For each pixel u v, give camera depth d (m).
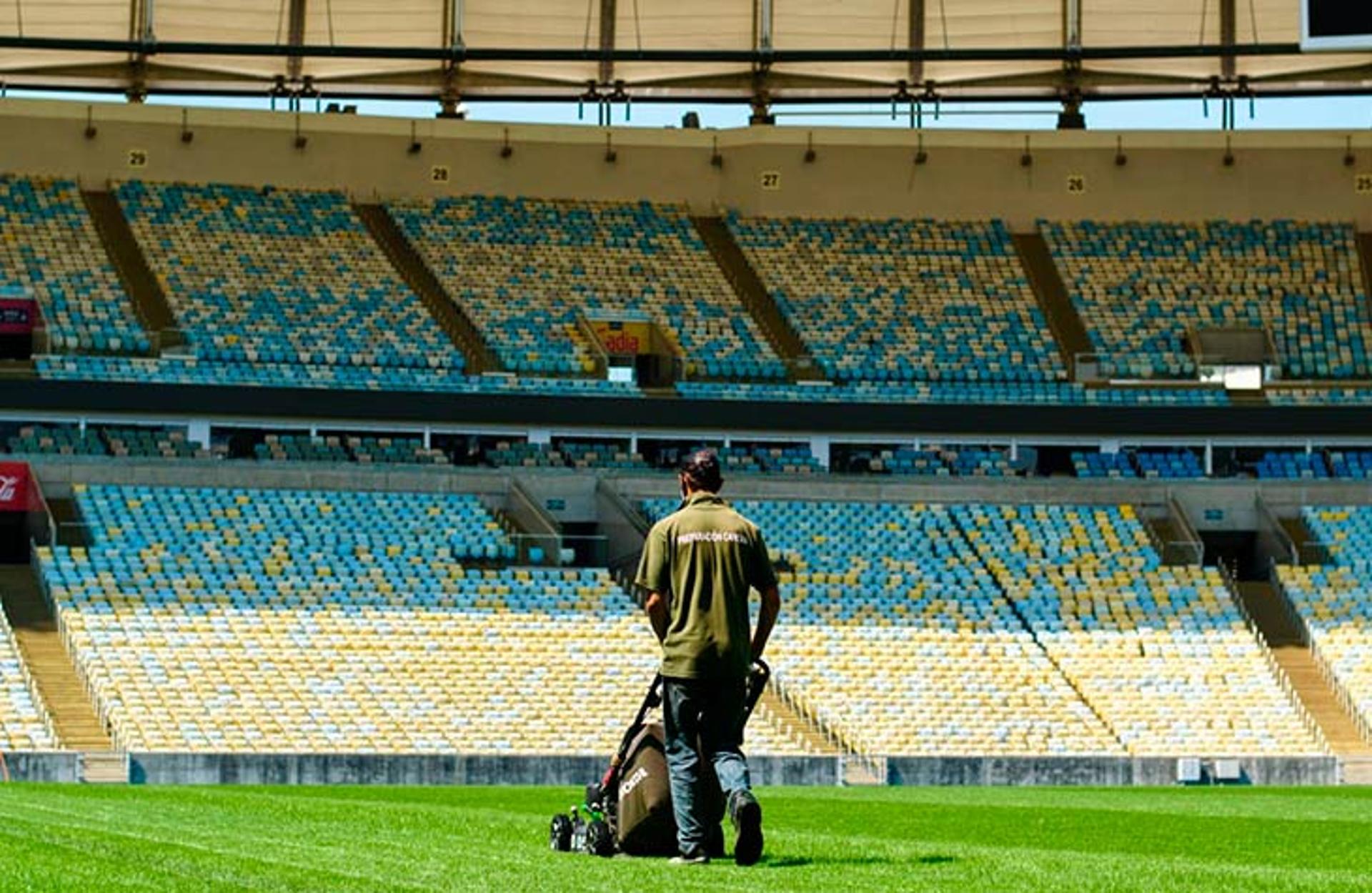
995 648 63.28
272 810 26.34
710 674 16.75
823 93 83.31
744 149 84.31
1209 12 79.25
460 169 83.19
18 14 77.06
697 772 16.95
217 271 77.56
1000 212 84.88
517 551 66.19
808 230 84.12
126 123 80.62
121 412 69.88
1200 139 84.62
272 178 81.69
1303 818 34.06
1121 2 79.00
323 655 57.78
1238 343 80.50
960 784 52.44
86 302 74.62
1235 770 54.56
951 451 76.69
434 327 77.25
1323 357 80.19
